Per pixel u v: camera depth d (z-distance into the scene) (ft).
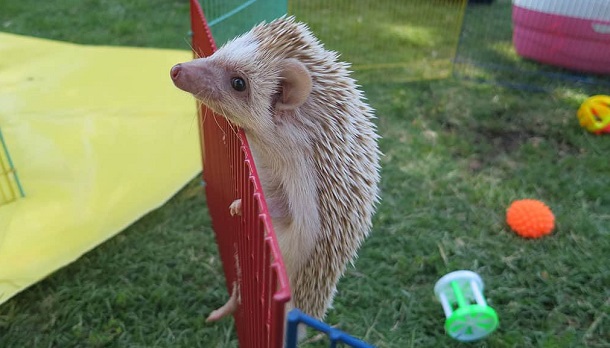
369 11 2.35
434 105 1.78
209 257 1.18
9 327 1.02
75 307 1.05
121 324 1.02
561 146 1.60
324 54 0.75
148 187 1.33
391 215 1.30
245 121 0.72
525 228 1.24
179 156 1.44
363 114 0.82
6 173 1.24
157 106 1.63
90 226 1.20
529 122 1.71
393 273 1.15
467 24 2.31
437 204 1.35
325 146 0.75
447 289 1.04
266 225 0.49
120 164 1.39
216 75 0.71
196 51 1.07
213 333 1.01
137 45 2.00
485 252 1.21
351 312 1.07
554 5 1.88
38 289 1.08
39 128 1.49
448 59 2.06
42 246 1.15
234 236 0.83
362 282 1.13
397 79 1.93
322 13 2.30
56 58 1.85
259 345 0.65
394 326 1.05
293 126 0.72
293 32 0.71
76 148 1.43
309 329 1.01
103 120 1.55
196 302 1.08
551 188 1.40
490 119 1.72
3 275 1.08
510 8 2.46
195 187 1.37
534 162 1.52
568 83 1.94
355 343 0.44
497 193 1.38
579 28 1.87
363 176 0.82
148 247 1.19
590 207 1.36
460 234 1.26
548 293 1.11
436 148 1.55
